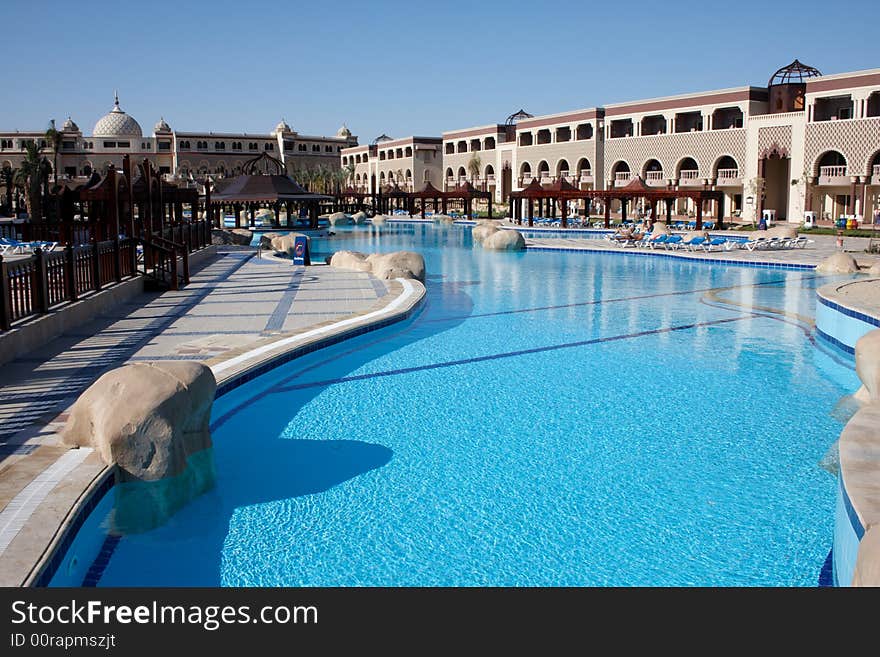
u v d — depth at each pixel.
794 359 10.29
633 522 5.49
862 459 4.80
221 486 6.11
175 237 19.94
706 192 34.56
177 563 4.91
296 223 47.78
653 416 7.87
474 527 5.42
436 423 7.65
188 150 86.75
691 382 9.16
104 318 11.84
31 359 8.94
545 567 4.87
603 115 55.06
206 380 5.95
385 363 10.01
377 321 11.68
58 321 10.38
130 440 5.37
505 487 6.11
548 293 16.52
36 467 5.29
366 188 88.69
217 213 42.25
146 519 5.46
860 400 8.38
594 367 9.86
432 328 12.38
